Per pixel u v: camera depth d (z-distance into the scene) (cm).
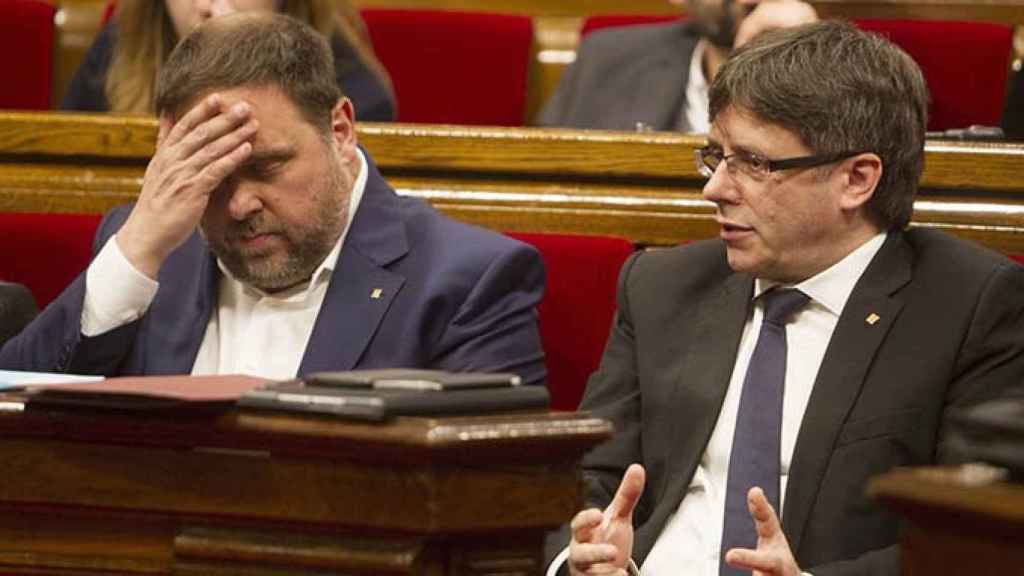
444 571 507
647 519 736
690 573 706
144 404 522
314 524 508
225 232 731
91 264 755
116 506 534
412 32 1227
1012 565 386
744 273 727
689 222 879
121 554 539
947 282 707
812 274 717
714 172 720
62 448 540
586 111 1143
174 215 734
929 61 1142
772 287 730
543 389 523
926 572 402
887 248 718
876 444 688
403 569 495
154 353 766
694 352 737
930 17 1223
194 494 523
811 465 692
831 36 710
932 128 1144
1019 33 1207
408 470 491
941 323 699
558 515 509
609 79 1145
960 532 394
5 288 825
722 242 766
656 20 1216
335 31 1084
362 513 499
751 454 707
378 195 777
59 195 935
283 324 755
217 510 520
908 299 709
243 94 717
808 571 666
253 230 726
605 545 633
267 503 512
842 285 714
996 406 435
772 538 618
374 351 742
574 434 504
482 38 1223
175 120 736
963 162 848
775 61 702
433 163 908
